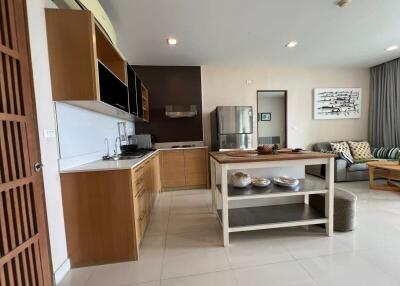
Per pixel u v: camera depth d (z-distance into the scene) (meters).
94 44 1.62
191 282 1.51
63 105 1.75
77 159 1.96
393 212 2.62
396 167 3.23
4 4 1.21
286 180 2.26
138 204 1.97
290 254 1.81
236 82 4.76
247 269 1.63
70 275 1.64
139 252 1.93
